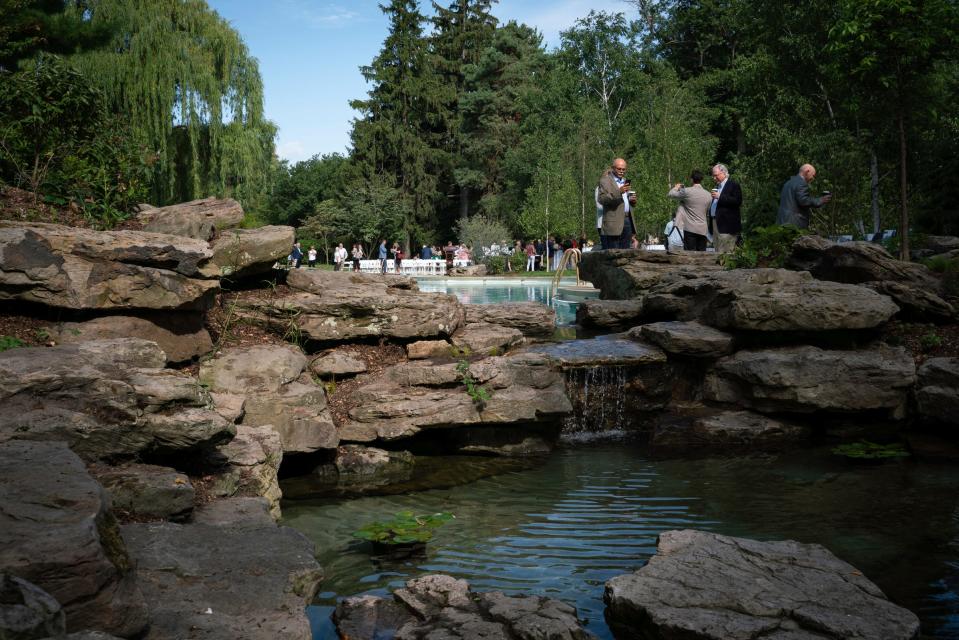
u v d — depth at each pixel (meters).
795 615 3.66
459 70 61.41
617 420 8.59
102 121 8.96
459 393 7.45
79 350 4.85
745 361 8.26
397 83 58.03
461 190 60.56
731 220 13.02
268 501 5.15
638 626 3.78
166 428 4.48
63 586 2.54
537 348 8.80
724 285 9.09
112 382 4.40
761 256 11.21
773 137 21.89
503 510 5.71
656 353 8.70
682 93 40.47
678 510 5.65
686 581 4.05
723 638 3.44
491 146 56.31
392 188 55.66
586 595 4.17
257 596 3.28
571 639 3.52
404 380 7.54
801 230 11.34
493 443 7.52
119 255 6.11
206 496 4.74
